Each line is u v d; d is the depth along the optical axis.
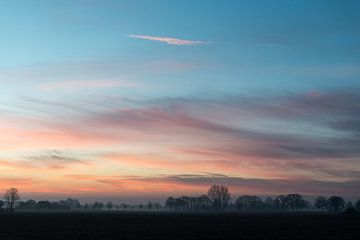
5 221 92.94
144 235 56.47
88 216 135.75
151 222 93.38
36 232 60.81
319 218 119.62
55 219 106.12
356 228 71.81
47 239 50.00
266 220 104.50
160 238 52.25
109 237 53.34
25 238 50.97
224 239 51.22
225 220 104.62
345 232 62.34
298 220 104.75
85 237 53.00
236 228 71.12
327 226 77.38
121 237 53.50
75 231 63.22
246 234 58.47
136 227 73.69
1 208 195.75
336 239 51.09
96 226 76.75
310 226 77.44
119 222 92.75
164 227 74.00
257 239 51.28
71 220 101.12
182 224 84.31
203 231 64.06
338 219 112.25
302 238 52.47
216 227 73.94
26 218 111.06
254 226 77.00
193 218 119.31
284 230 66.31
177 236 55.19
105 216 137.62
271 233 60.06
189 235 56.78
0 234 56.91
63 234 57.31
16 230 65.00
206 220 104.19
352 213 181.88
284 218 119.81
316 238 52.47
